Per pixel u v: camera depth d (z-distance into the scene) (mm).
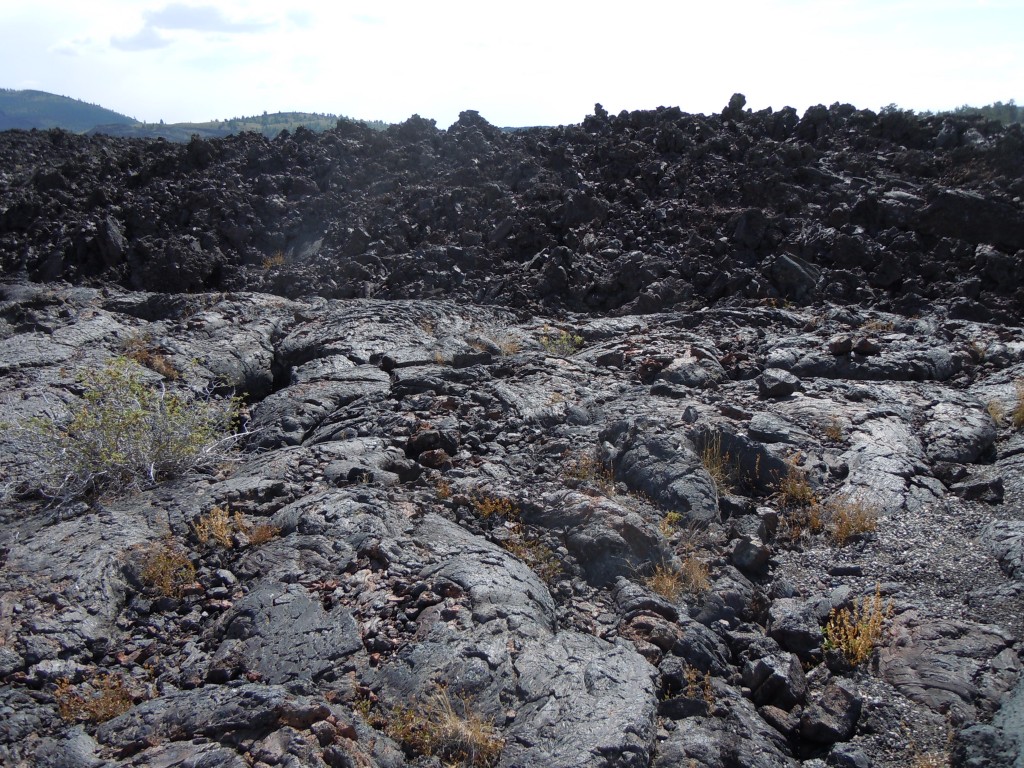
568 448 7172
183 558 5469
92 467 6621
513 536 5805
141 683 4488
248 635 4707
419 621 4699
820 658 4891
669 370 9016
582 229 15109
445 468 6879
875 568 5645
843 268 13484
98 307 12453
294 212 16516
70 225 15875
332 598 4945
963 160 15578
